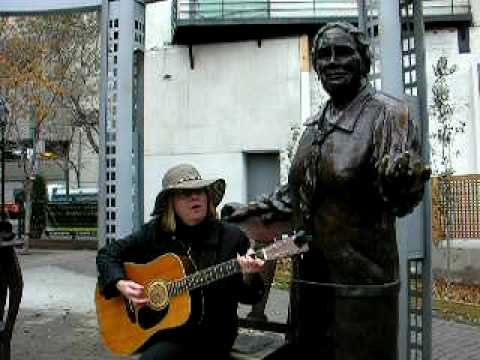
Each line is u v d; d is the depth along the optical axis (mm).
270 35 18969
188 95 19594
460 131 15188
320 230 2967
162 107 19766
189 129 19609
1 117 11492
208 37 19219
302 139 3191
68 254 20984
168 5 19578
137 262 3646
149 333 3492
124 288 3484
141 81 5203
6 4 5535
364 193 2859
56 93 22031
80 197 30547
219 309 3406
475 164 17609
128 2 4973
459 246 11000
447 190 10867
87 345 7219
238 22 18562
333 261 2918
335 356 2887
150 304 3488
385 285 2863
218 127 19406
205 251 3467
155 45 19766
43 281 13016
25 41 21375
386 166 2676
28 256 20000
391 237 2934
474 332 7965
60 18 21688
